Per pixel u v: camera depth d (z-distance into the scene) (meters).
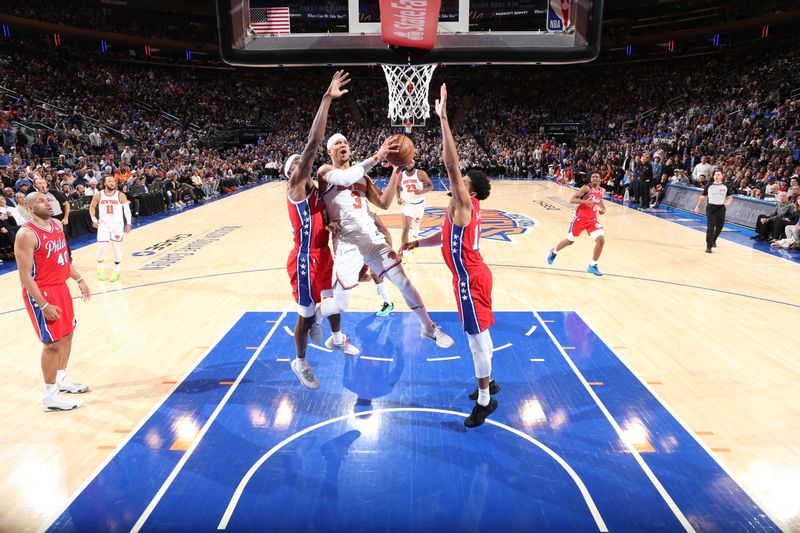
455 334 6.23
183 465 3.79
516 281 8.41
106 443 4.09
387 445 4.03
